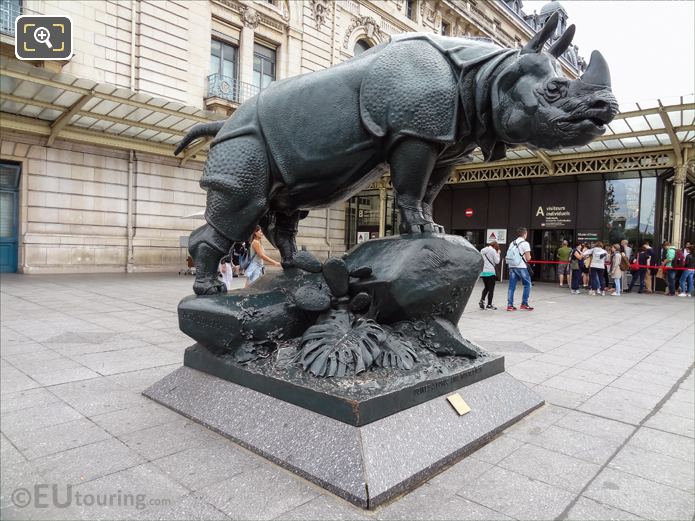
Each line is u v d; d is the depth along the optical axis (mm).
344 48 23109
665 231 17438
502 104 2943
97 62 15023
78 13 14578
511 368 4840
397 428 2555
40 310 8008
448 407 2918
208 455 2631
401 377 2811
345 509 2141
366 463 2271
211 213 3340
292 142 3219
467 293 3410
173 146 16734
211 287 3449
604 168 16906
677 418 3430
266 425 2734
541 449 2855
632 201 17125
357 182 3412
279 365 2994
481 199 20453
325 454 2396
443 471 2547
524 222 19406
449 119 3018
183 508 2115
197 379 3396
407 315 3221
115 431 2945
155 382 3857
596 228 17797
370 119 3059
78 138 14945
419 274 3123
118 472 2434
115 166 16156
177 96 16953
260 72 20422
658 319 9023
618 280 14414
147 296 10180
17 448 2703
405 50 3090
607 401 3803
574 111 2639
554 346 6070
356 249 3561
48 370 4332
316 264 3289
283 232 3963
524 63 2840
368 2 23781
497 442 2947
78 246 15305
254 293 3406
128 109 13648
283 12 20672
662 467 2648
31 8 13641
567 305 11219
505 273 19859
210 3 17969
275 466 2512
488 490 2359
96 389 3768
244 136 3291
